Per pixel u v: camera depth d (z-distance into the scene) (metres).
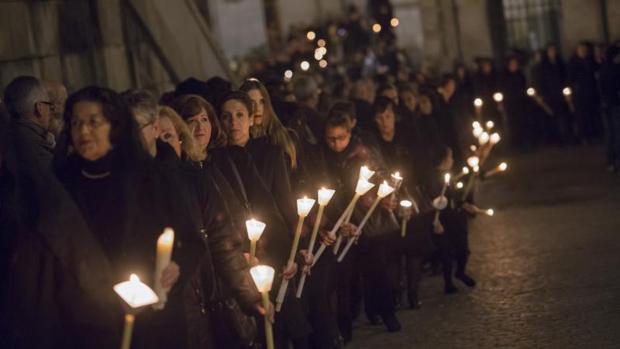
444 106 20.05
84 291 7.29
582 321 12.33
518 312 13.16
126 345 6.44
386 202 12.73
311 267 11.20
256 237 8.32
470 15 37.62
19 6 15.57
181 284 7.75
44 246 7.32
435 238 14.99
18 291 7.31
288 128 12.60
